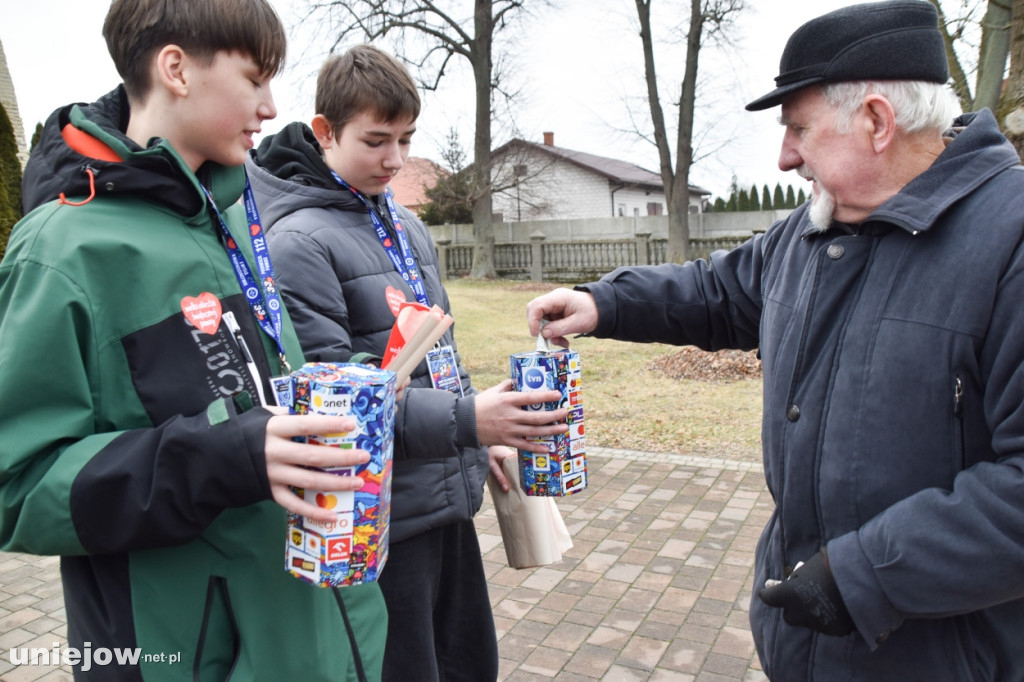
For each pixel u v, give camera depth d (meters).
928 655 1.34
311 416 1.16
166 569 1.25
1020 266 1.22
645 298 1.89
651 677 2.75
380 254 2.04
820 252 1.47
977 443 1.29
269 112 1.39
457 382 2.09
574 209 33.16
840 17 1.35
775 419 1.51
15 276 1.16
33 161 1.27
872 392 1.33
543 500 2.28
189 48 1.25
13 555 3.84
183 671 1.25
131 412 1.20
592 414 6.48
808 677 1.46
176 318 1.24
